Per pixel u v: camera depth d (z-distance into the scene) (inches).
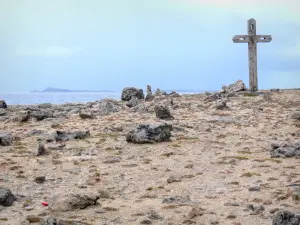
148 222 496.4
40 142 1008.9
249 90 2012.8
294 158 808.9
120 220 509.7
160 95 2106.3
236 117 1348.4
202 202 575.2
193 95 2137.1
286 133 1086.4
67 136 1027.3
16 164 807.7
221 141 992.9
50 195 625.0
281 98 1868.8
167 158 839.7
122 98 2005.4
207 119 1301.7
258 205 548.7
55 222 459.5
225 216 514.3
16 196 610.9
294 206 542.0
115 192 636.7
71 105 1929.1
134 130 981.8
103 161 823.7
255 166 755.4
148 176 721.0
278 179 669.9
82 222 493.0
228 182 668.7
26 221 503.2
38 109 1569.9
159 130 976.9
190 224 491.8
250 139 1014.4
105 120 1325.0
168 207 554.3
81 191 638.5
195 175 717.3
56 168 780.0
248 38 1964.8
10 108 1838.1
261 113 1443.2
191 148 919.0
